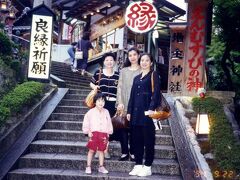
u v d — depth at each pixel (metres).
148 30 10.77
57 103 9.34
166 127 8.04
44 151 7.16
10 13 12.95
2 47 9.34
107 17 18.59
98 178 5.97
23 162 6.55
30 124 8.01
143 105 6.04
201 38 9.73
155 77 6.08
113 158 6.91
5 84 8.79
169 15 17.62
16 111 7.56
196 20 9.77
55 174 6.02
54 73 13.12
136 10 10.82
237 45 11.23
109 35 18.92
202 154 6.70
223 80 12.91
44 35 10.23
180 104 9.08
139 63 6.55
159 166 6.43
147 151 6.03
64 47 21.03
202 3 9.76
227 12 10.53
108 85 6.73
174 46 9.94
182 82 9.78
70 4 21.41
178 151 6.82
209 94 9.86
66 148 7.16
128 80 6.59
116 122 6.33
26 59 10.76
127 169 6.50
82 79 14.30
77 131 7.92
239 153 6.42
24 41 12.50
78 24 21.66
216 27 11.26
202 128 7.19
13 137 7.10
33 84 9.18
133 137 6.14
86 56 14.83
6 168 6.12
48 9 10.25
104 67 6.88
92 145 6.11
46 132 7.72
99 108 6.32
